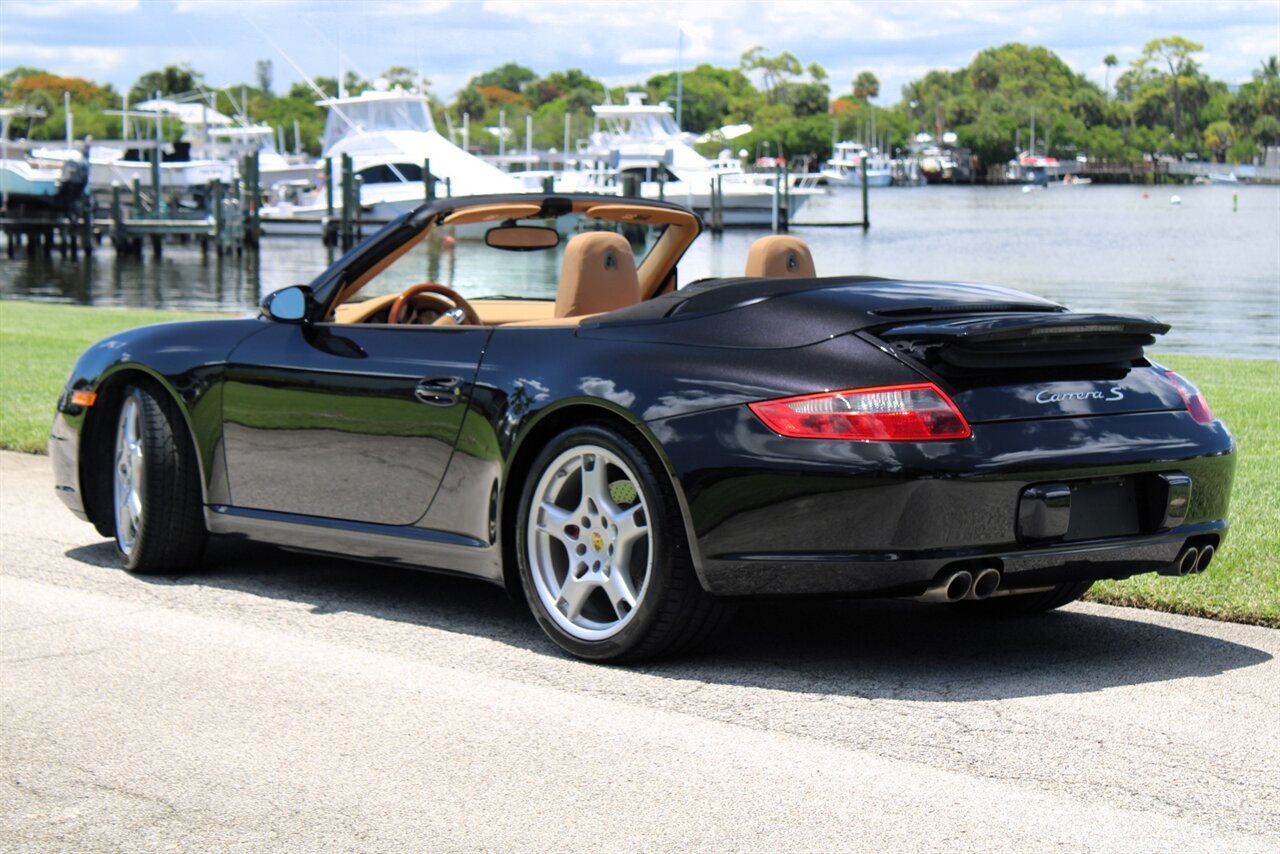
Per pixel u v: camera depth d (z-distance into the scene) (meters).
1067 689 4.10
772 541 3.98
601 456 4.26
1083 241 61.38
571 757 3.55
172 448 5.42
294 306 5.06
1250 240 61.41
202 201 68.88
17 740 3.70
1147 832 3.08
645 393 4.17
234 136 83.69
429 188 52.66
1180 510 4.21
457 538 4.68
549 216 5.36
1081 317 4.07
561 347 4.47
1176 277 39.59
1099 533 4.12
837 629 4.79
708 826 3.12
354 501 4.95
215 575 5.57
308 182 69.25
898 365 3.98
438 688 4.11
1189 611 5.00
